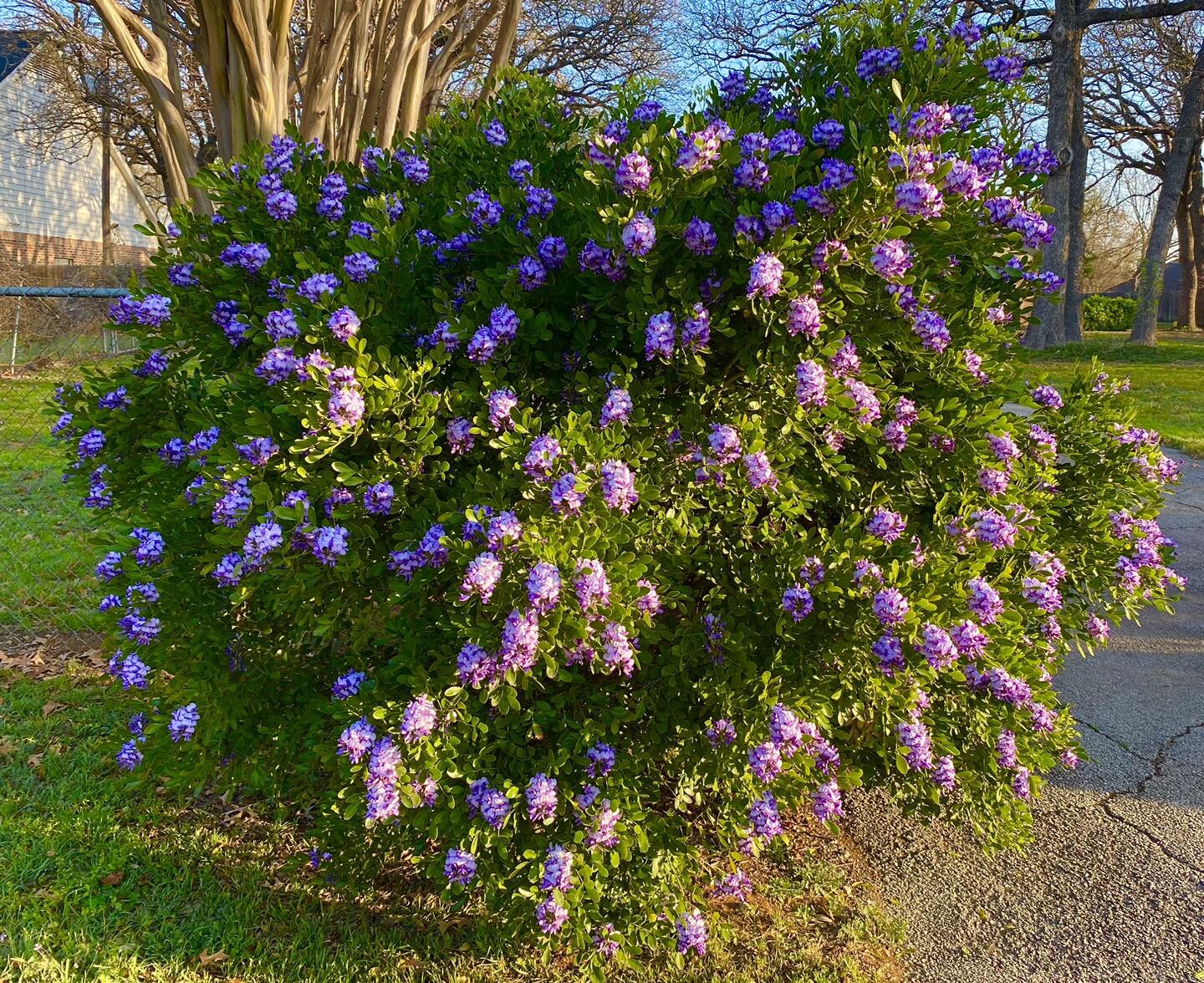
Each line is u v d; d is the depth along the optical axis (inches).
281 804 107.7
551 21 609.6
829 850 114.8
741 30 605.6
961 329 101.7
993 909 103.8
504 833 83.7
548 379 95.0
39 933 93.0
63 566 201.2
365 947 94.9
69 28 594.2
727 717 85.7
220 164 115.7
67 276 671.1
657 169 81.9
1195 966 94.0
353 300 89.7
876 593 81.7
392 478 85.2
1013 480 111.9
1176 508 277.7
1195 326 1199.6
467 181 113.3
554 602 72.1
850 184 81.4
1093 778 130.0
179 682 98.9
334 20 179.9
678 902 86.4
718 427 84.9
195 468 99.2
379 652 97.5
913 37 103.1
